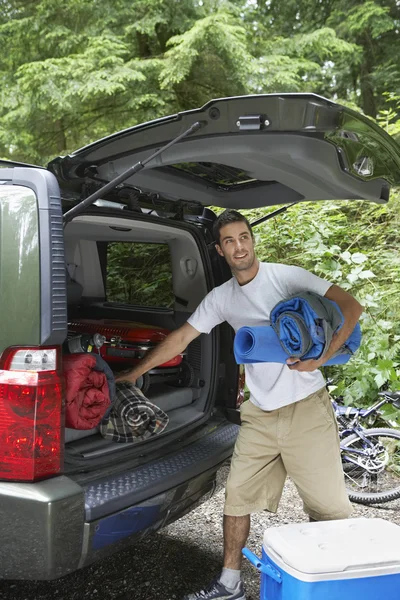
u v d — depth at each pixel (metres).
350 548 2.11
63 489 2.01
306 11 11.83
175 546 3.27
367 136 2.12
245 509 2.65
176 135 2.23
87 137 10.24
